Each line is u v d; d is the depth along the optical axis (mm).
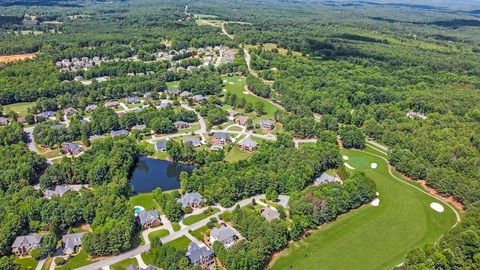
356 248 188875
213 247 177125
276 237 180750
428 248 171625
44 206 192625
